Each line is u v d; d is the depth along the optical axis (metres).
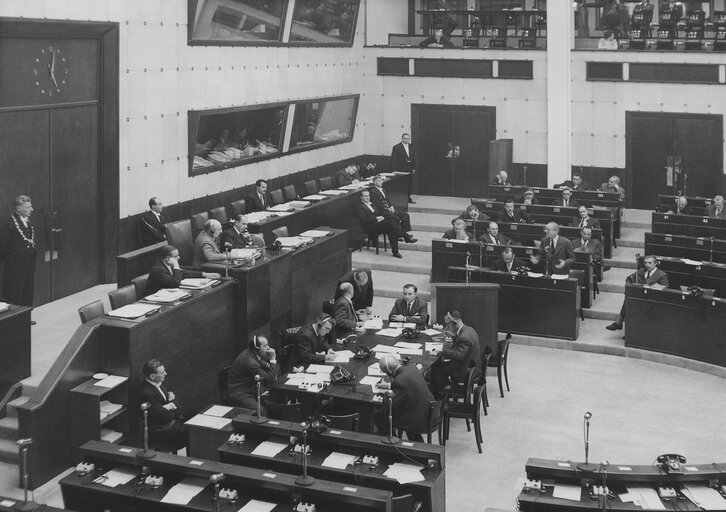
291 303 15.39
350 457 9.95
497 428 13.35
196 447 11.15
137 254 14.97
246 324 13.99
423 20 28.73
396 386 11.66
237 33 20.08
